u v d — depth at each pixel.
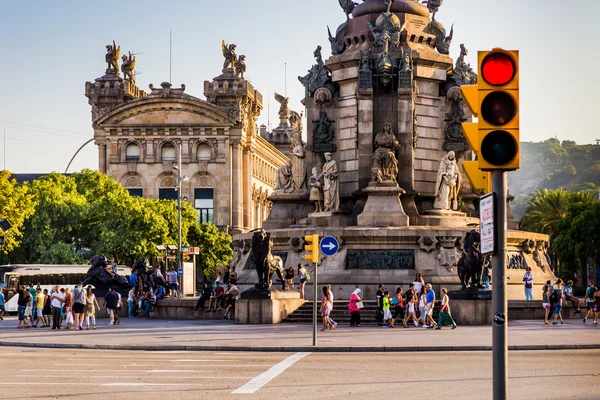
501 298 16.09
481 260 53.56
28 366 32.22
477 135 16.22
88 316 53.94
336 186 66.44
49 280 92.81
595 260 117.00
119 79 166.75
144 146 162.38
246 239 68.94
